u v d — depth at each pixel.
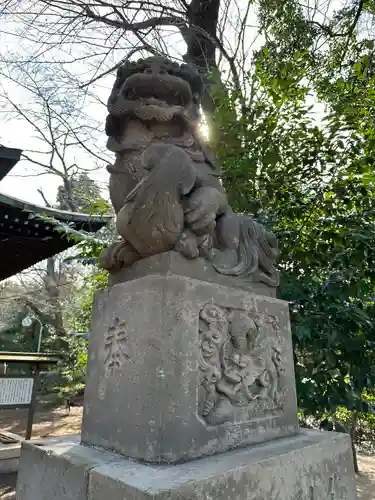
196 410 1.17
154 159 1.33
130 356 1.22
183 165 1.29
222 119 2.50
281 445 1.34
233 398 1.30
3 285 11.34
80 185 8.15
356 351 2.21
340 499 1.43
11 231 3.38
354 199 2.53
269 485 1.12
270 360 1.51
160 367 1.12
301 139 2.77
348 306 2.38
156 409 1.09
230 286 1.46
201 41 4.13
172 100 1.55
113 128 1.55
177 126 1.55
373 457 4.93
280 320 1.63
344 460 1.50
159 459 1.05
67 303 8.54
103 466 1.05
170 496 0.86
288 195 2.75
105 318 1.39
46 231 3.47
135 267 1.38
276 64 3.28
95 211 3.90
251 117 2.69
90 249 3.32
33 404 3.89
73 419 7.25
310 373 2.29
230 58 3.48
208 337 1.27
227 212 1.60
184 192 1.30
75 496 1.05
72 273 8.66
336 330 2.17
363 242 2.19
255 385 1.43
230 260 1.52
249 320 1.43
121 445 1.17
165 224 1.26
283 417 1.50
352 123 2.53
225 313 1.37
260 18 3.84
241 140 2.64
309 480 1.29
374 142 2.41
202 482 0.94
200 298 1.28
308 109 2.69
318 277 2.65
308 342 2.28
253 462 1.11
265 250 1.67
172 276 1.22
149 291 1.23
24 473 1.32
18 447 3.56
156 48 3.85
